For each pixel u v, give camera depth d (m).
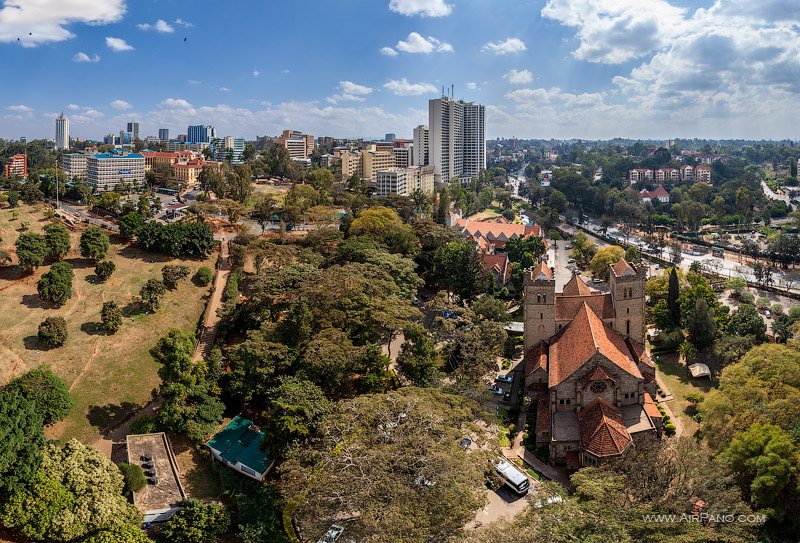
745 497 98.12
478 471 89.88
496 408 130.62
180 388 121.12
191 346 135.12
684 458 94.56
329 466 88.62
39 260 168.75
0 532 92.06
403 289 176.12
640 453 97.38
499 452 100.00
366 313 143.12
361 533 79.12
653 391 136.38
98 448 119.56
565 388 121.50
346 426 95.38
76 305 161.38
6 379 130.00
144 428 122.69
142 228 199.25
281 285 160.88
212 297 180.00
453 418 101.25
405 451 87.75
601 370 118.88
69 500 93.31
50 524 90.00
